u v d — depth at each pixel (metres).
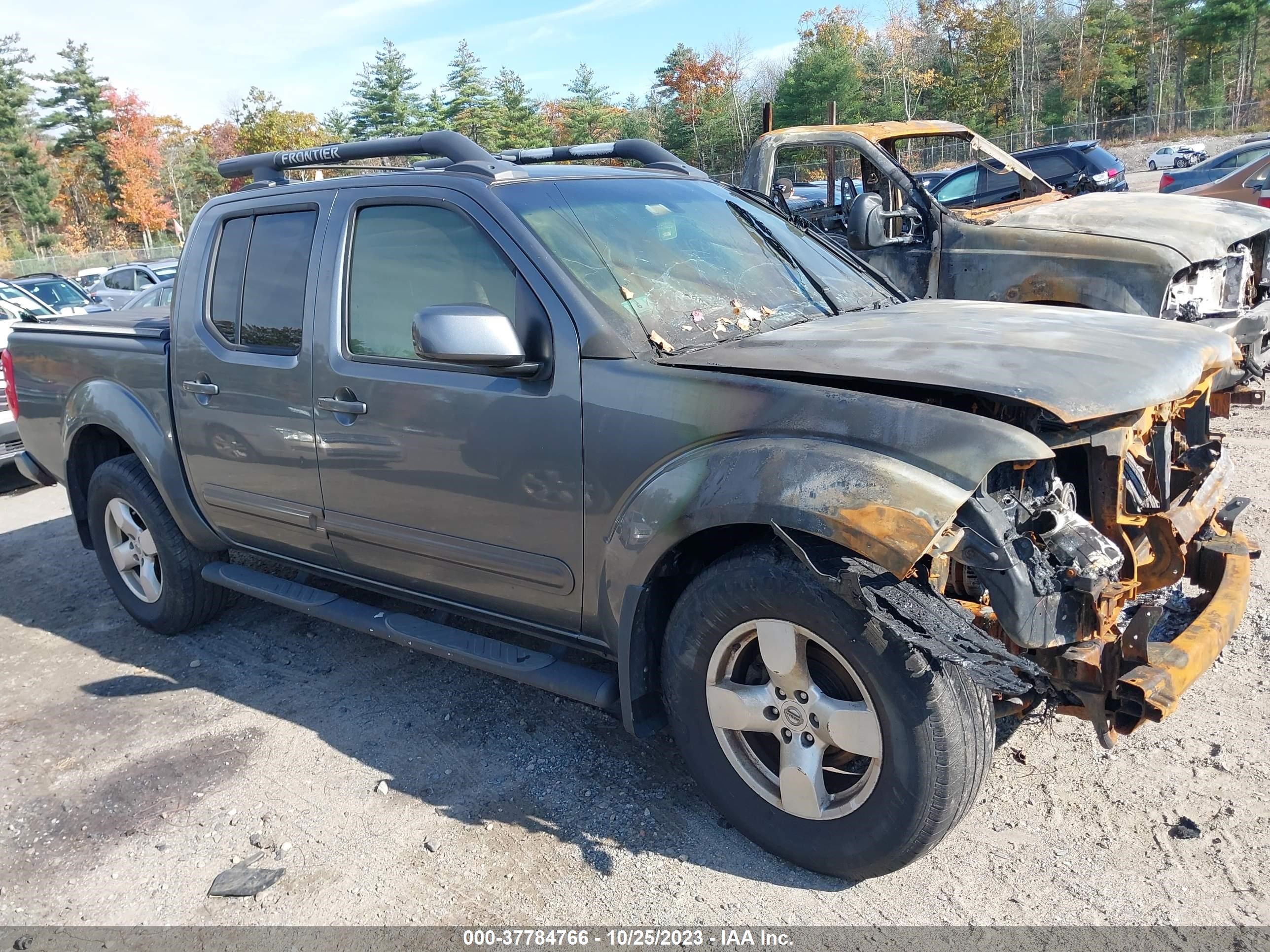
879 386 2.36
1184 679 2.25
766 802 2.59
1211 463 2.85
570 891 2.60
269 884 2.71
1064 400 2.18
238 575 4.08
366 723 3.59
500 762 3.26
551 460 2.76
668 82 70.81
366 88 72.44
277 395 3.49
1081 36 65.88
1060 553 2.21
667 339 2.76
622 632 2.68
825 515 2.18
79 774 3.39
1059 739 3.08
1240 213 5.82
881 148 6.38
